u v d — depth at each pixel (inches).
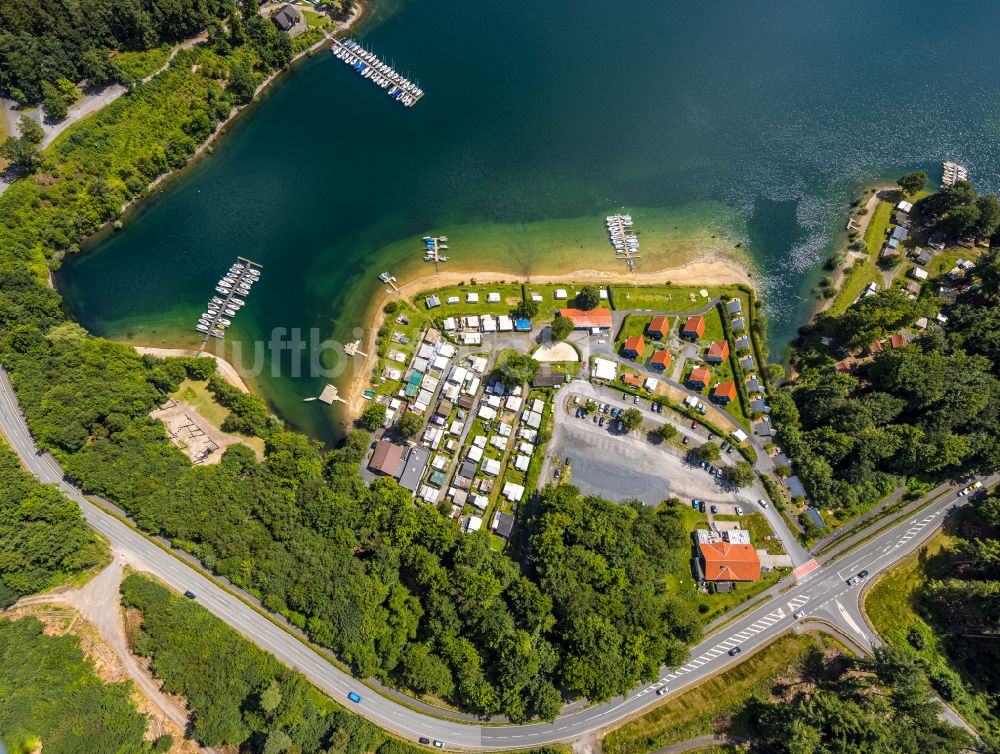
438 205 5979.3
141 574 4247.0
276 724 3713.1
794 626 4404.5
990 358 4940.9
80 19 5674.2
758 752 3912.4
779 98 6761.8
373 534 4360.2
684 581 4542.3
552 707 3809.1
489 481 4781.0
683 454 4916.3
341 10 6855.3
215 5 6338.6
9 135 5536.4
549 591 4062.5
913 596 4451.3
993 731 3941.9
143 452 4525.1
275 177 6077.8
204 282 5565.9
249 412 4854.8
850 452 4704.7
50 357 4694.9
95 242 5674.2
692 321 5255.9
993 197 5625.0
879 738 3535.9
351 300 5502.0
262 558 4227.4
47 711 3678.6
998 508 4387.3
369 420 4815.5
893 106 6752.0
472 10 7096.5
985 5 7421.3
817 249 5836.6
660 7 7308.1
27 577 3993.6
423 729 4040.4
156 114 5930.1
